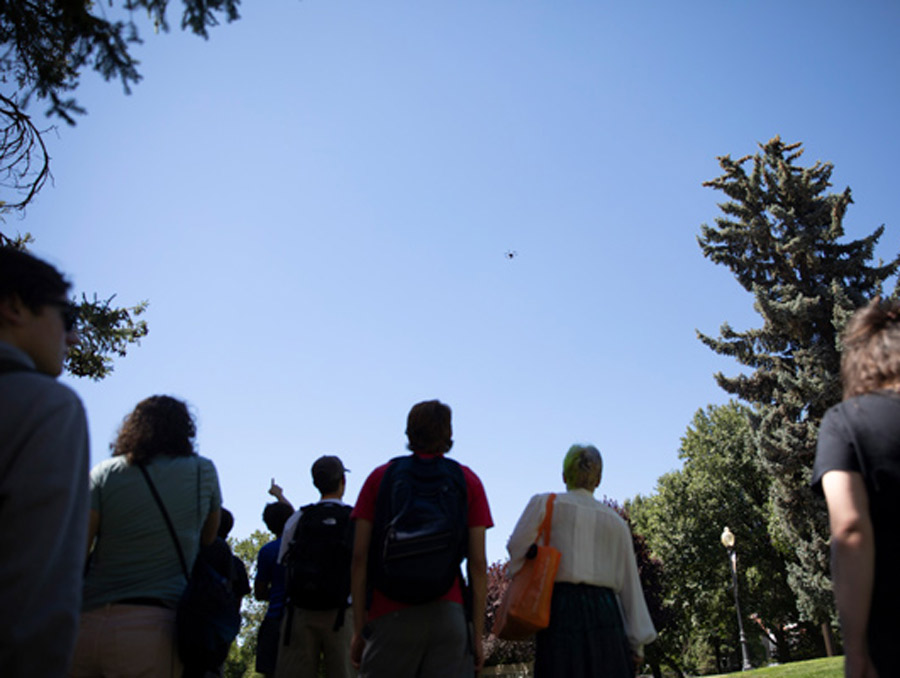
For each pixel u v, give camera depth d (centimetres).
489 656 3538
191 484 349
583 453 478
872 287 3067
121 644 311
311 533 487
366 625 356
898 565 203
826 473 216
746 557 4738
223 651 344
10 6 470
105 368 1259
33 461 159
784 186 3162
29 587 148
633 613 445
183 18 442
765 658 6106
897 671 194
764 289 3062
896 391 224
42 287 195
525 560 443
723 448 5056
